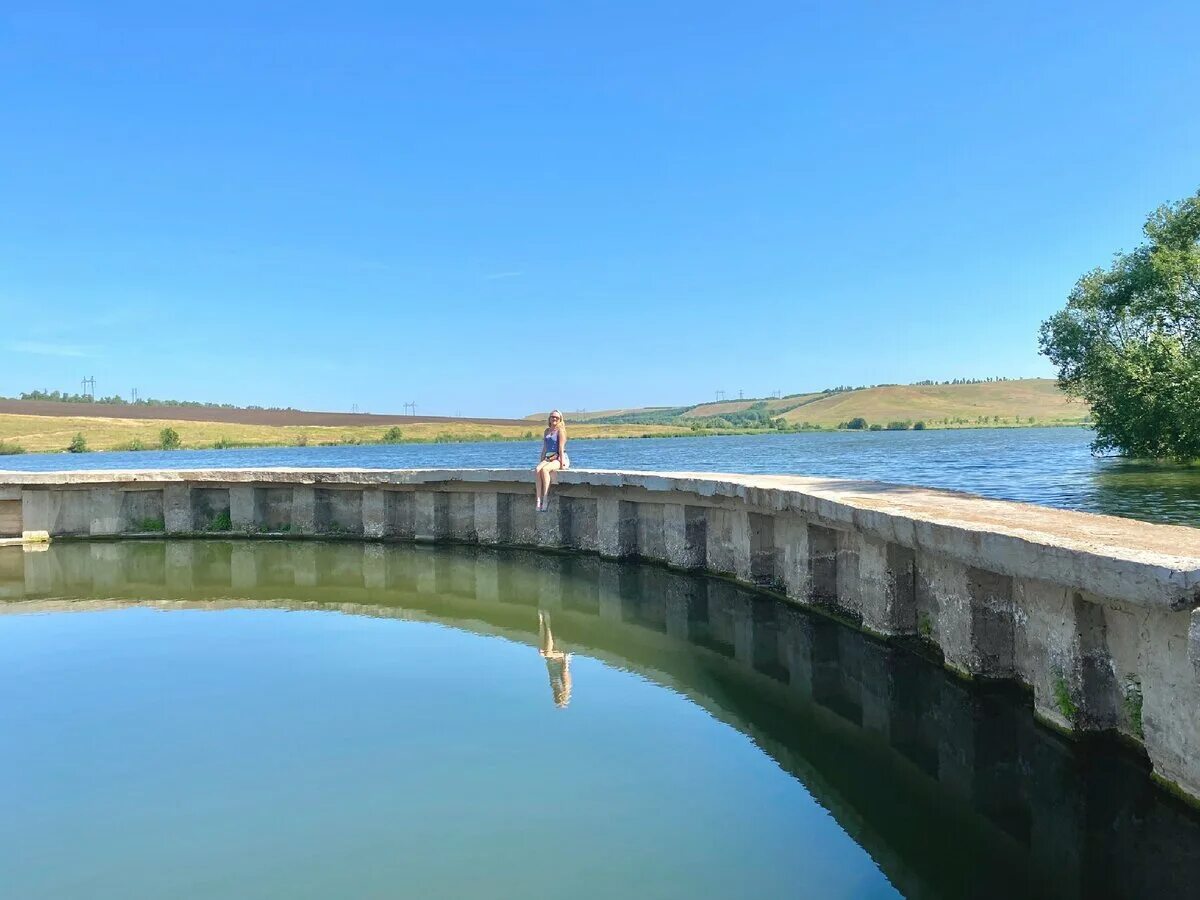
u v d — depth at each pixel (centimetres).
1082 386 3203
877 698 745
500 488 1606
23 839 495
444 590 1259
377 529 1723
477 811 521
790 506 1015
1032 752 615
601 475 1424
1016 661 692
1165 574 471
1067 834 501
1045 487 2366
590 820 507
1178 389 2681
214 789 557
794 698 745
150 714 706
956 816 522
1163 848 486
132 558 1567
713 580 1239
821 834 493
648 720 684
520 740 639
